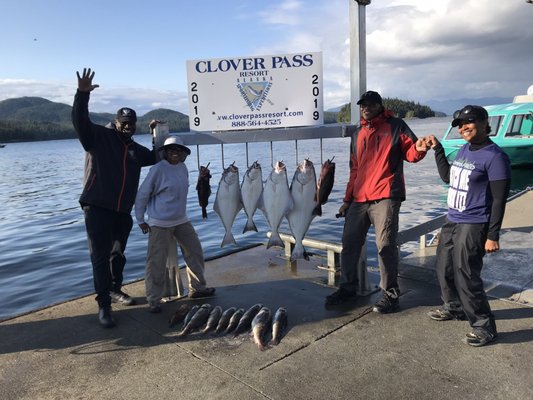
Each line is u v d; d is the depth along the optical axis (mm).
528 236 6520
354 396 2883
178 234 4695
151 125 4824
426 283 4977
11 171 39156
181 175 4543
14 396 3078
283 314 4094
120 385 3168
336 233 11023
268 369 3283
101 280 4242
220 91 4957
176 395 3004
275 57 4844
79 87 3949
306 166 4613
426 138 3887
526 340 3506
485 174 3344
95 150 4230
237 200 4773
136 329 4141
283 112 4934
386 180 4133
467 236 3424
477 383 2957
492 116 19438
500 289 4555
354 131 4688
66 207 18141
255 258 6328
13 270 9297
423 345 3533
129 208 4477
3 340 3982
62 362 3547
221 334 3955
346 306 4453
